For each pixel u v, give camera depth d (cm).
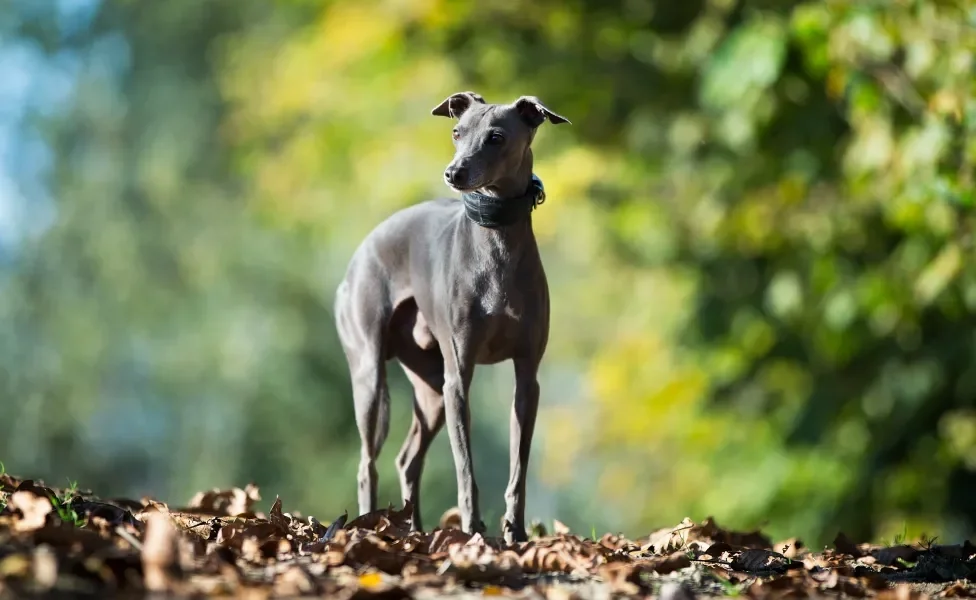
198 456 3170
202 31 3419
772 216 1571
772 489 1653
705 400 1773
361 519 750
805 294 1577
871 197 1455
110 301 3400
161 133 3369
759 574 703
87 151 3569
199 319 3256
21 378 3312
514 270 758
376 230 864
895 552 795
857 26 1270
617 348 1911
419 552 686
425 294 804
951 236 1295
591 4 1755
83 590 516
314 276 3078
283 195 2214
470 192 754
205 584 542
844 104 1514
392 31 1803
